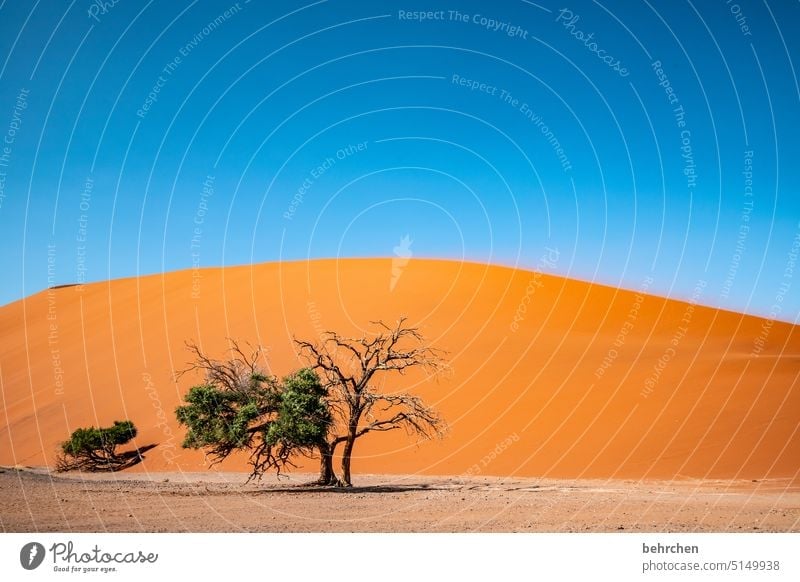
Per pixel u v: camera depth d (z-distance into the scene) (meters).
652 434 36.53
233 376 28.75
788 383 41.97
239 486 28.75
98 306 78.12
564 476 32.62
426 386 44.09
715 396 40.59
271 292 65.12
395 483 30.73
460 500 23.16
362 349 46.88
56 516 17.92
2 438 46.75
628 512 19.69
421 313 56.16
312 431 27.08
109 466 39.00
